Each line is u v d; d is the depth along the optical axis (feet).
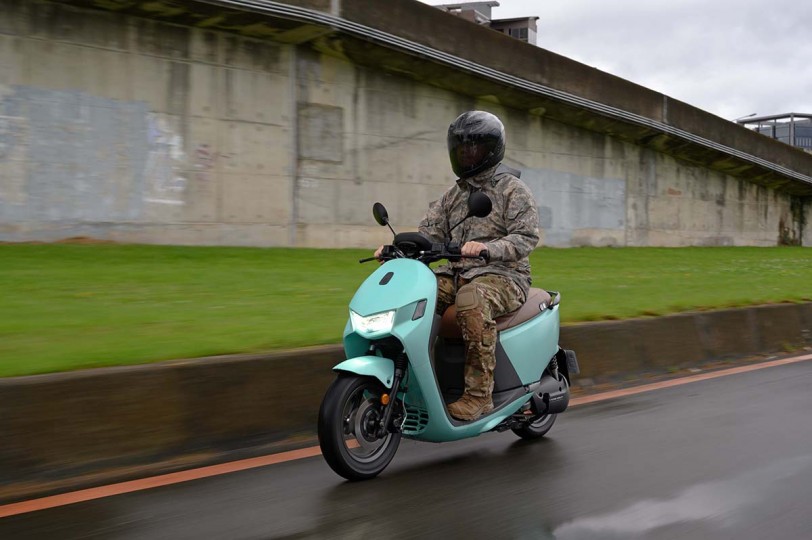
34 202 36.83
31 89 36.65
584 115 61.57
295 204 45.52
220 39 42.06
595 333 23.97
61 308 22.63
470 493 12.84
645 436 16.75
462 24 51.13
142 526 11.19
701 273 45.65
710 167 76.13
